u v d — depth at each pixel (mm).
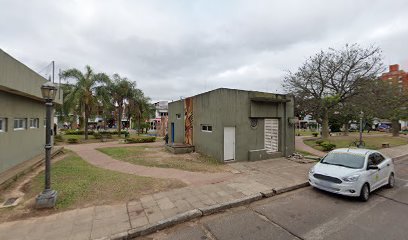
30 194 6426
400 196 7168
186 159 12508
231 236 4605
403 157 15359
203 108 13781
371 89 20062
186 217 5352
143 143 21938
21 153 10117
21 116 10094
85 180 7848
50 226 4707
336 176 6793
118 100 29391
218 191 7145
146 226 4805
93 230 4605
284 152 14070
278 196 7180
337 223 5188
